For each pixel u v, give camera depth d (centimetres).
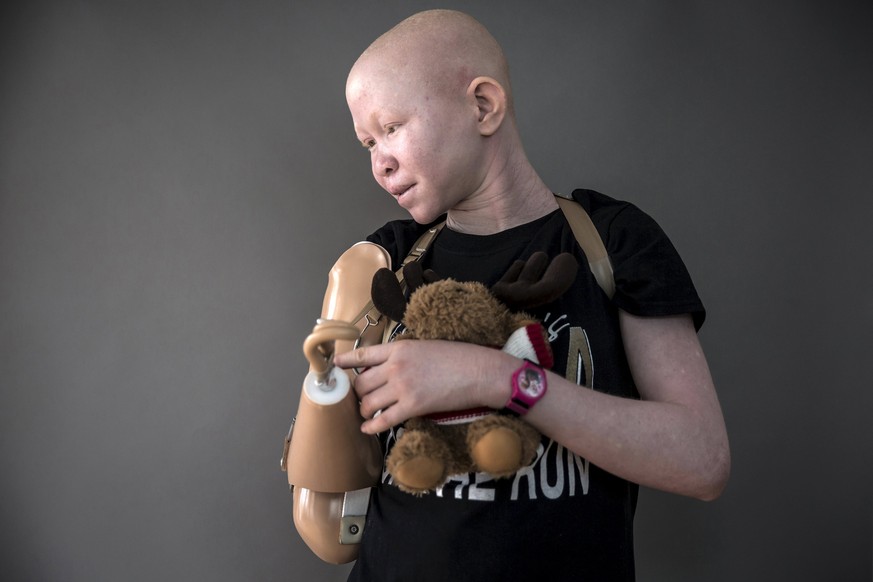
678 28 179
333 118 178
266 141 177
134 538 170
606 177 178
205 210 175
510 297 102
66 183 172
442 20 120
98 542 169
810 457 174
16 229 170
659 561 173
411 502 113
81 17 174
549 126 178
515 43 179
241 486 172
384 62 115
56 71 172
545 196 128
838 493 173
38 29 172
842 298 176
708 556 173
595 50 179
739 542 173
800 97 178
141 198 174
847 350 175
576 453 104
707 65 178
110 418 170
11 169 170
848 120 177
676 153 178
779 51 178
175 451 171
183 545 171
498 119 120
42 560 167
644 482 104
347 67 178
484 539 106
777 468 174
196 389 173
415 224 143
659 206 177
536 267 105
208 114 176
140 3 175
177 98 176
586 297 115
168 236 174
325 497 124
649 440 101
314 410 106
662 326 112
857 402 175
